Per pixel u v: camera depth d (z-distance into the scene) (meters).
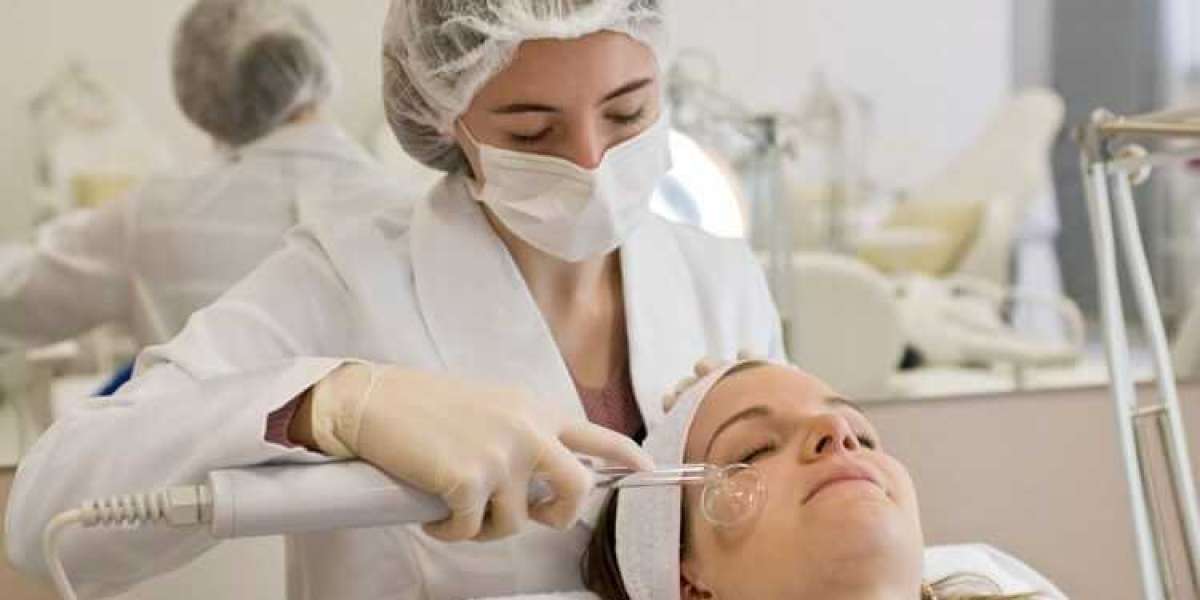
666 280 1.42
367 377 1.03
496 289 1.32
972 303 1.89
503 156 1.22
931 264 1.87
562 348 1.35
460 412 0.99
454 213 1.35
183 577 1.44
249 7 1.72
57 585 0.92
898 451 1.88
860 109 1.85
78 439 1.09
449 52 1.22
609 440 1.06
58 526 0.91
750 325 1.47
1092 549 1.94
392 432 0.98
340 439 0.99
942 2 1.86
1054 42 1.90
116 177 1.72
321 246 1.34
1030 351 1.90
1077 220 1.91
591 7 1.16
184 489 0.93
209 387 1.06
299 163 1.74
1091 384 1.92
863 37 1.84
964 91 1.88
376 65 1.76
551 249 1.25
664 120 1.27
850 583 1.14
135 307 1.73
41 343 1.70
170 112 1.73
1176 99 1.93
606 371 1.38
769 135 1.81
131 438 1.06
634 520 1.23
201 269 1.74
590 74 1.18
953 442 1.89
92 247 1.72
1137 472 1.27
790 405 1.23
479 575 1.30
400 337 1.30
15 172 1.70
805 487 1.18
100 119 1.71
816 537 1.15
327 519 0.95
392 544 1.30
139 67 1.72
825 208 1.84
